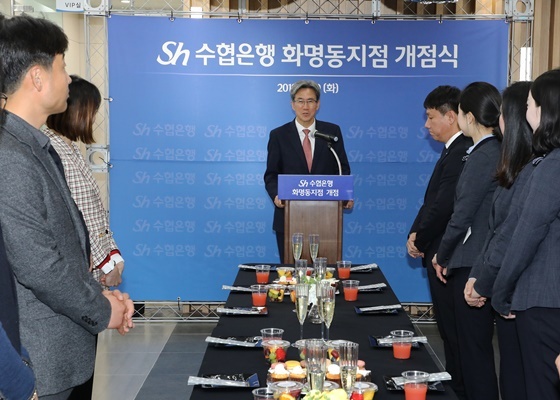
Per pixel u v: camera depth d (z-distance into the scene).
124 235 5.93
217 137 5.90
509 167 3.00
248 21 5.82
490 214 3.22
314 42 5.85
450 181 3.98
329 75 5.87
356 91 5.88
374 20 5.83
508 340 3.08
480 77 5.86
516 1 5.79
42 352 2.04
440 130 4.11
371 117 5.90
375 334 2.79
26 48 2.09
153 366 4.98
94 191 3.35
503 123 3.09
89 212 3.30
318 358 1.98
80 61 9.78
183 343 5.55
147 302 6.46
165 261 5.95
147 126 5.87
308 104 5.14
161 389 4.50
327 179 4.23
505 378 3.10
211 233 5.95
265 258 5.98
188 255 5.96
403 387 2.15
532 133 2.96
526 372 2.66
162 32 5.82
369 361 2.45
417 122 5.89
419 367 2.38
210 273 5.98
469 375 3.56
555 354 2.58
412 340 2.55
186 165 5.91
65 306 2.01
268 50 5.86
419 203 5.95
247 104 5.88
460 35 5.83
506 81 5.86
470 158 3.57
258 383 2.18
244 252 5.97
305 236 4.27
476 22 5.82
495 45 5.83
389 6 6.44
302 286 2.70
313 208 4.27
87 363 2.18
